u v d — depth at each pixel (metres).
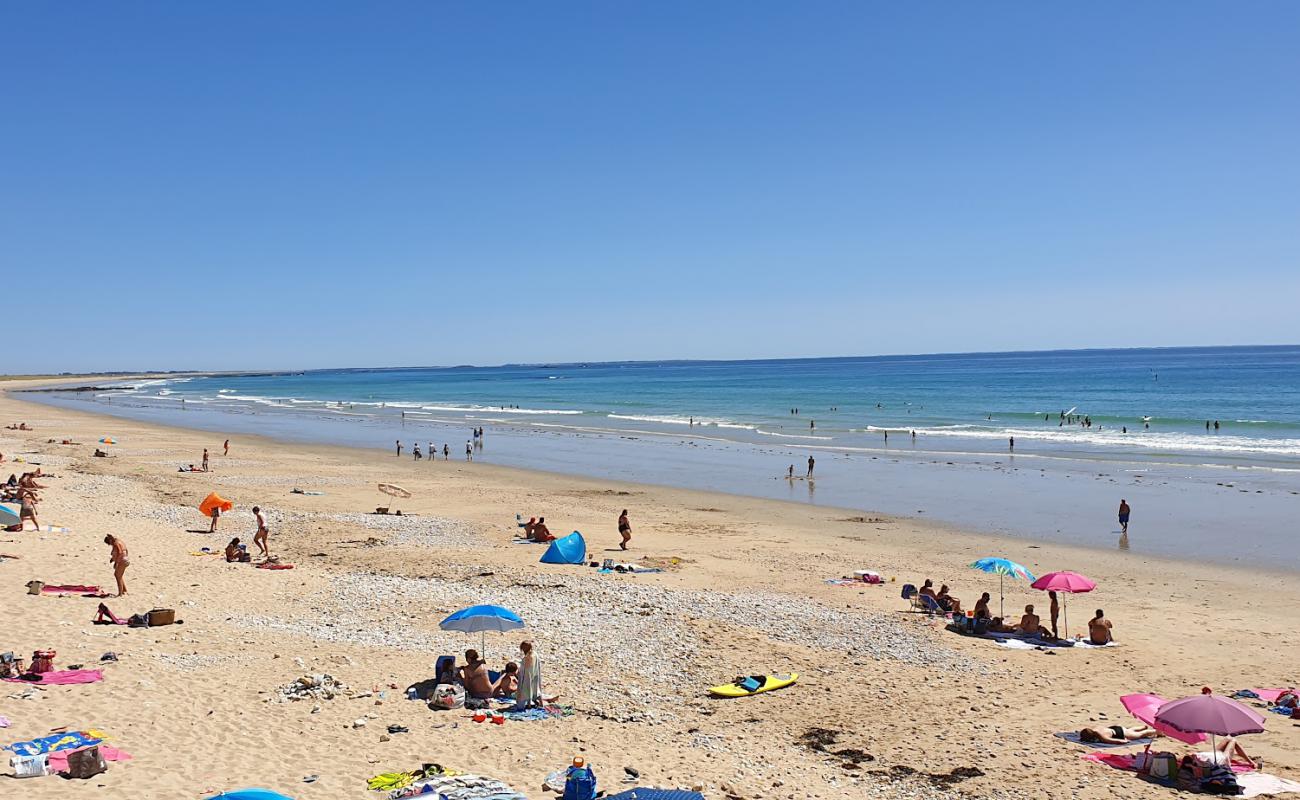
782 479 51.28
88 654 17.34
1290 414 87.62
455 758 13.81
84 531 30.22
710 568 29.12
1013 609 25.02
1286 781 14.11
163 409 126.00
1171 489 45.25
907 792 13.49
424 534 34.12
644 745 14.83
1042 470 52.84
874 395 137.25
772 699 17.48
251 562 27.80
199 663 17.48
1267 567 29.64
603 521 38.16
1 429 79.94
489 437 79.00
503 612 17.30
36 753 12.55
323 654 18.72
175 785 12.13
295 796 12.03
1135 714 14.59
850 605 24.53
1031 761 14.73
